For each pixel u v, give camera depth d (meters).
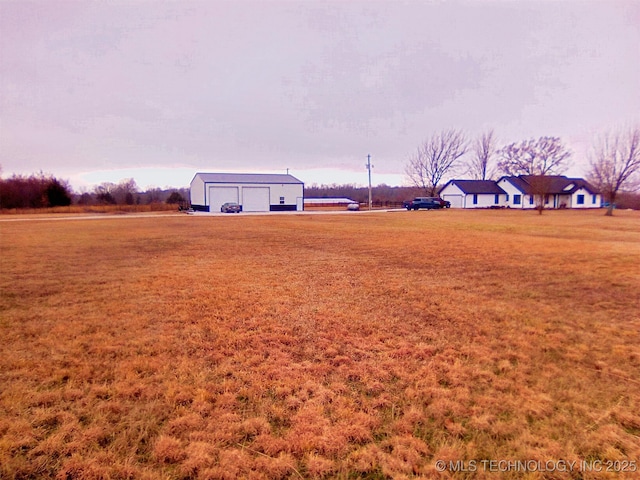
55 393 2.92
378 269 8.23
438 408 2.72
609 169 28.55
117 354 3.70
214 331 4.36
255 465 2.14
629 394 2.94
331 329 4.45
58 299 5.74
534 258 9.52
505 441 2.36
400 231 17.30
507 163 52.66
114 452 2.24
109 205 45.19
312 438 2.38
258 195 42.44
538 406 2.75
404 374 3.28
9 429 2.45
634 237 14.36
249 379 3.17
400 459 2.20
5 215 33.62
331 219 26.61
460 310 5.22
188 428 2.48
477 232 16.66
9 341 4.02
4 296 5.92
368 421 2.56
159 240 13.84
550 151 48.97
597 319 4.82
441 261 9.23
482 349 3.85
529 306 5.40
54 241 13.48
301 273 7.81
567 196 42.50
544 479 2.05
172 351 3.78
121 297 5.87
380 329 4.46
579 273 7.68
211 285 6.70
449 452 2.24
